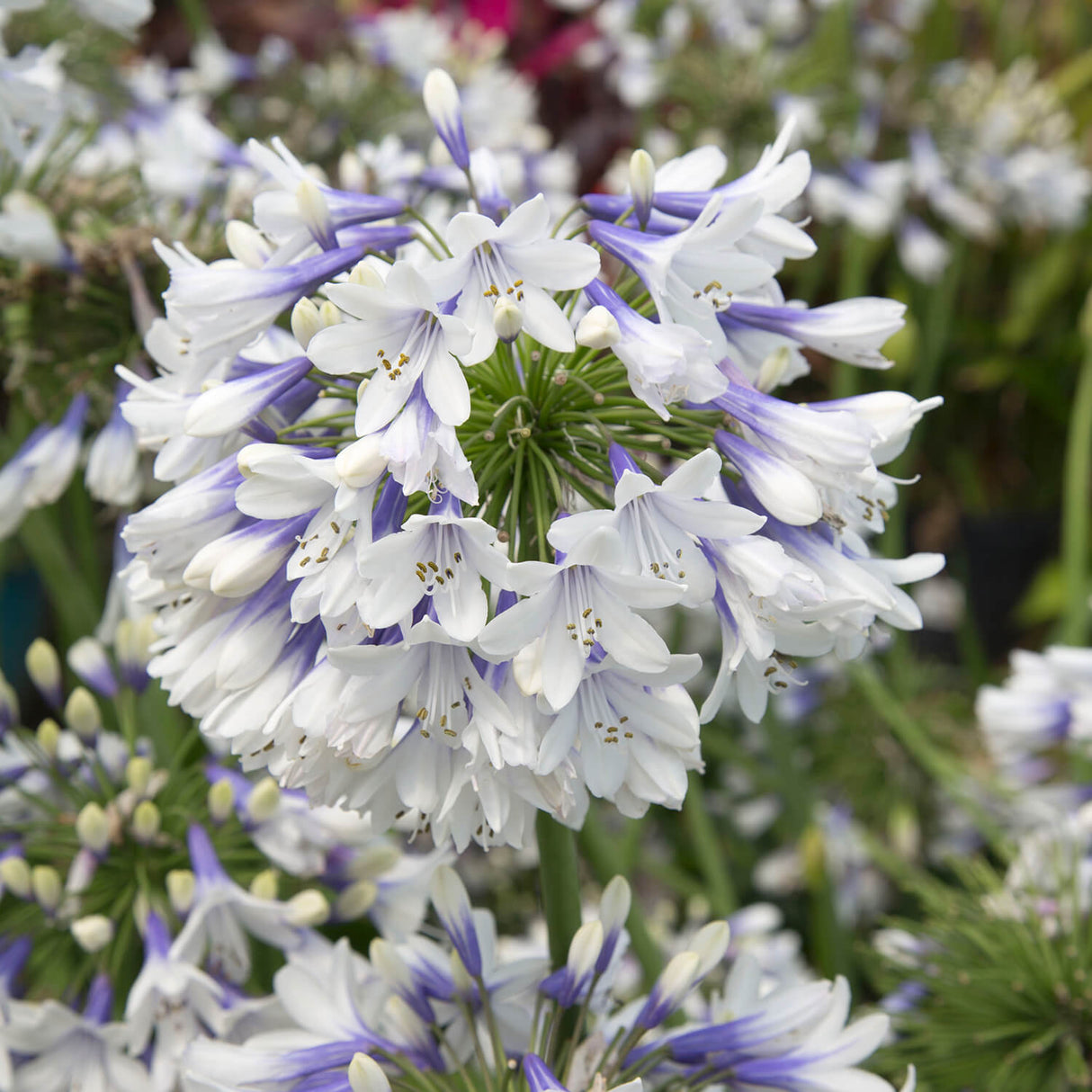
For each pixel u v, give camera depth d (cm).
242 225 53
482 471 53
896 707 91
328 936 73
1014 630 144
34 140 74
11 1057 61
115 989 64
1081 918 69
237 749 52
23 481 70
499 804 49
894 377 123
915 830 102
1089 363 97
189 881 60
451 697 49
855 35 122
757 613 49
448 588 48
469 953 55
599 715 50
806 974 90
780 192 52
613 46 127
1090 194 133
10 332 71
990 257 144
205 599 52
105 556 107
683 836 112
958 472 145
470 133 97
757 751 110
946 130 118
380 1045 56
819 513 49
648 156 51
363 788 50
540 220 48
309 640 51
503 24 133
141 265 70
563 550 48
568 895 57
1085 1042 67
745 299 55
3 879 61
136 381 52
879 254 130
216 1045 55
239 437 52
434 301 48
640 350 48
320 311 51
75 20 84
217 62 103
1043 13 155
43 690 66
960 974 68
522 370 53
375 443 48
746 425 50
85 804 65
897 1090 67
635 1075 55
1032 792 83
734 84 111
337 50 118
